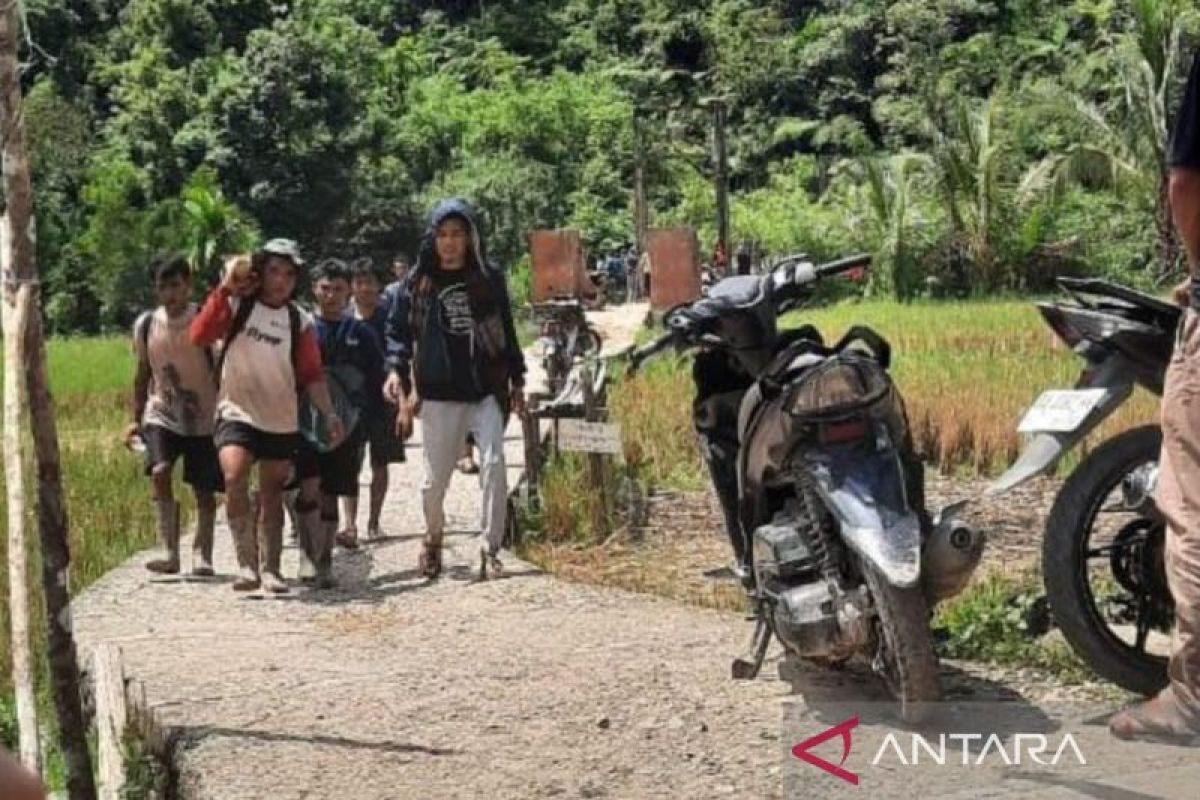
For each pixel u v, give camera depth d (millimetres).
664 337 6156
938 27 67625
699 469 11820
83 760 5160
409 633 7238
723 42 83125
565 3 95688
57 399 20969
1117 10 53656
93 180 49156
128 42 57594
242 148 51781
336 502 8594
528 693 6078
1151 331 5270
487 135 70562
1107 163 38344
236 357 8203
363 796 5039
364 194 52906
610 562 8938
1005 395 13562
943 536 5324
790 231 45750
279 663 6719
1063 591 5418
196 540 8820
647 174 69125
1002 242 39500
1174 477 4707
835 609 5383
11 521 5023
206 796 5105
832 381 5461
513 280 47438
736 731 5500
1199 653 4754
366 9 92938
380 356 9219
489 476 8344
